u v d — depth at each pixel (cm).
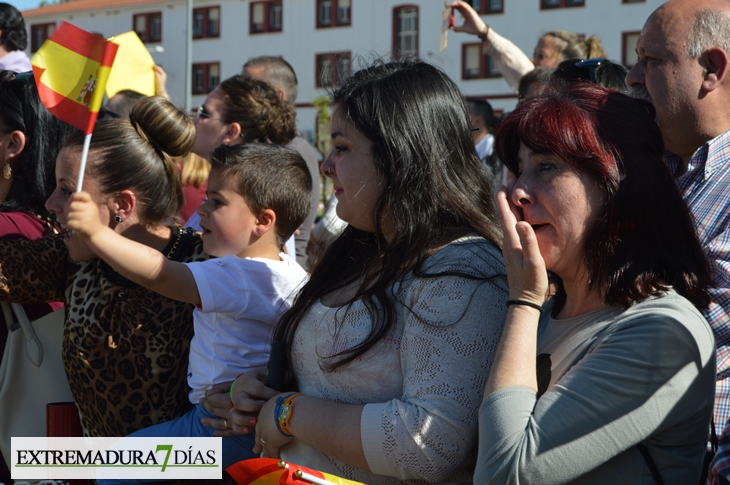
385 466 173
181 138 257
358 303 191
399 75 198
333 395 193
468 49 3366
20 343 268
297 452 199
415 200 190
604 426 154
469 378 173
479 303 177
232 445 239
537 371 172
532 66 566
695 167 241
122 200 248
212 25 3850
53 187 291
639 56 259
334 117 202
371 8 3494
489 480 156
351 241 214
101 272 247
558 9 3216
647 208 165
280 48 3684
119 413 246
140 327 243
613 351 157
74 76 202
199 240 265
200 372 243
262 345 242
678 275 168
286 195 260
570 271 173
